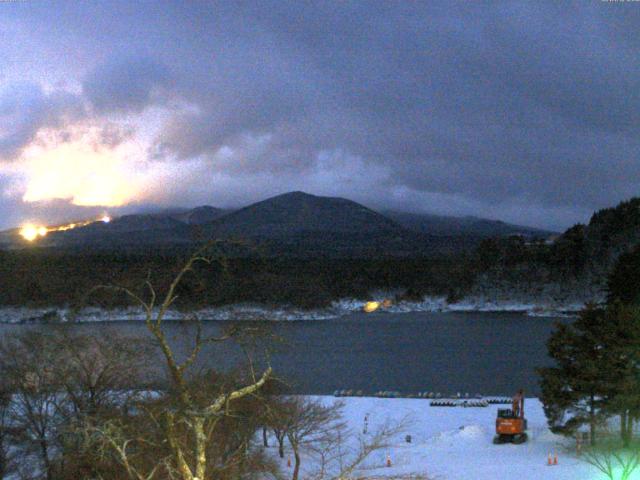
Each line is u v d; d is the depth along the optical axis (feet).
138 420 74.18
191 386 96.48
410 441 187.62
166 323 306.76
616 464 135.64
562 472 132.87
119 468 75.87
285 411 128.77
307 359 414.00
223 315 466.29
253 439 137.59
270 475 127.65
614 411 151.53
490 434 190.80
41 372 136.15
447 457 159.53
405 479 122.83
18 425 132.98
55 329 162.09
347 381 332.19
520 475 132.26
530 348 472.85
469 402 255.50
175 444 49.49
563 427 156.66
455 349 470.39
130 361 139.74
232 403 102.63
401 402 257.55
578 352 156.66
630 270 322.14
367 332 603.67
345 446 171.73
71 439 89.92
